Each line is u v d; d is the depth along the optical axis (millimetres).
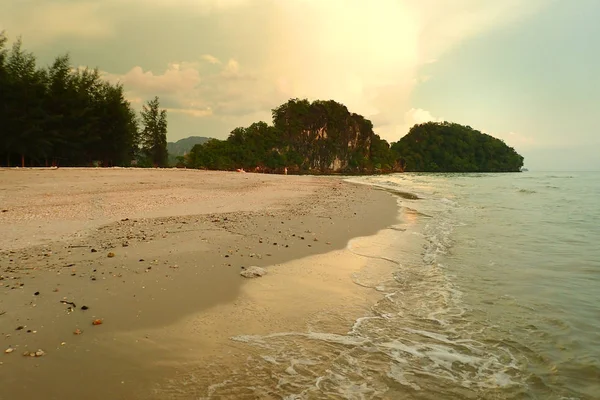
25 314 4750
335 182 40969
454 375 3836
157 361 3885
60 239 8586
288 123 122438
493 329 4906
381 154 145250
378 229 12047
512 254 9000
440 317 5281
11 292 5406
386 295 6129
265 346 4312
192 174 34844
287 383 3594
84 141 44562
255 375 3713
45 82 41844
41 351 3910
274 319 5062
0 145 36781
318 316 5227
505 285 6660
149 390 3398
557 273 7395
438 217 15383
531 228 12703
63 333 4344
